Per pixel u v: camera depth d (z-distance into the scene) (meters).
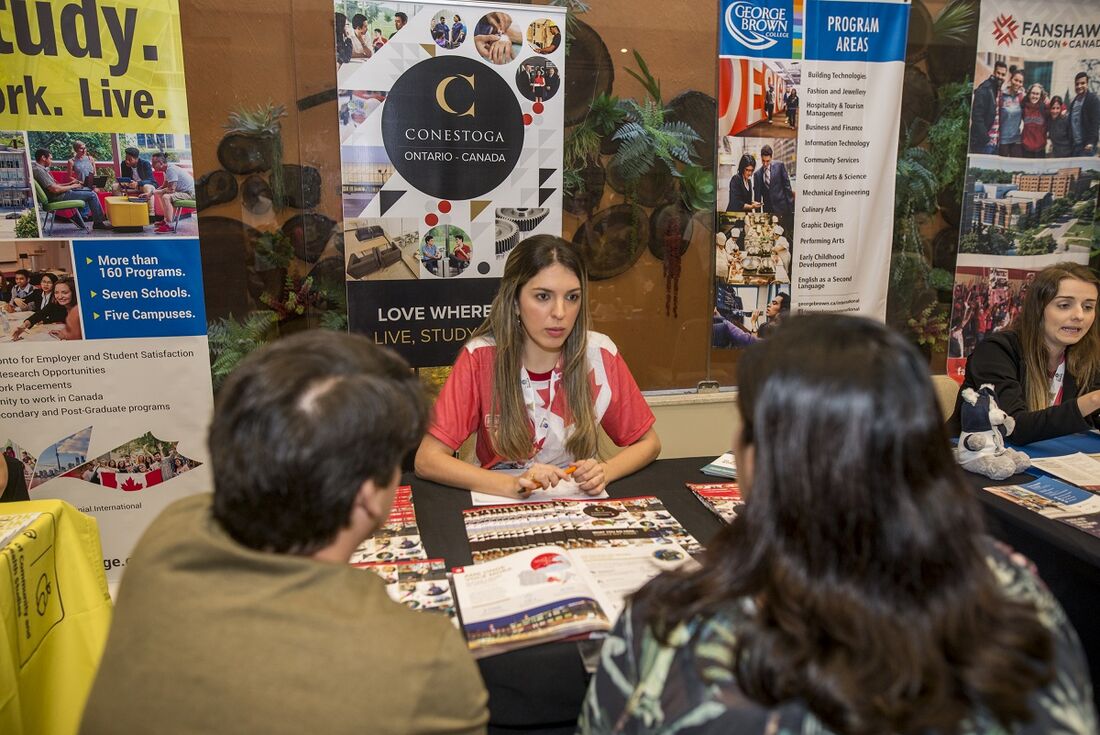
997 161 3.02
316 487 0.66
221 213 2.50
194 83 2.41
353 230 2.57
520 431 1.83
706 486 1.62
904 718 0.50
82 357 2.34
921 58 2.89
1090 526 1.40
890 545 0.54
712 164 2.82
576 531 1.36
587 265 2.80
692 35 2.71
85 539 1.49
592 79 2.67
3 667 1.11
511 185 2.66
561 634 0.99
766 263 2.91
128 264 2.32
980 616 0.55
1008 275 3.12
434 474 1.65
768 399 0.57
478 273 2.70
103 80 2.21
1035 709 0.53
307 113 2.51
